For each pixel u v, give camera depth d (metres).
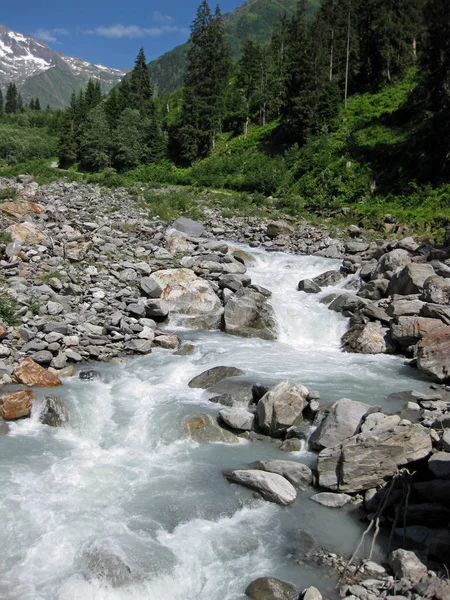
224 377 14.90
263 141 61.78
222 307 20.55
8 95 171.25
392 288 21.23
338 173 44.66
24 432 12.30
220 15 87.88
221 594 7.92
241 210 38.41
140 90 87.75
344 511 9.87
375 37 64.56
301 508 9.95
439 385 14.63
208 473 10.95
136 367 15.90
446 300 18.88
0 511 9.40
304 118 56.38
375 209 37.88
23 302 17.48
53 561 8.37
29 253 20.83
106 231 25.89
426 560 8.32
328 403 13.06
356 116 56.66
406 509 9.25
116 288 20.14
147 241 25.77
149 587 7.98
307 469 10.77
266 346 18.41
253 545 8.93
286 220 36.03
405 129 48.12
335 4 77.12
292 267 26.41
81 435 12.41
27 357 14.98
